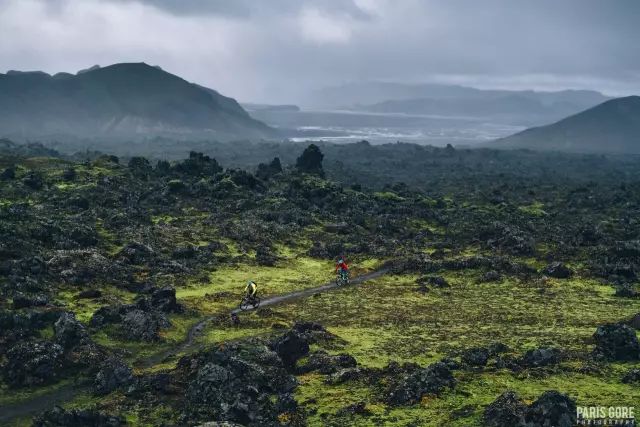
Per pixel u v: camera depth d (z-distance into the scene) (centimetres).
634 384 4406
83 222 11744
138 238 10969
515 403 3741
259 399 4278
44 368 4997
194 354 4997
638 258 10931
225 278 9444
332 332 6406
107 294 7588
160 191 16350
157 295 7112
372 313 7500
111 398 4588
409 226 15662
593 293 8894
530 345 5669
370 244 12888
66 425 4069
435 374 4456
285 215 14988
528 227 15475
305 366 5047
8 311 5859
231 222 13550
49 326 5775
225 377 4384
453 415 3906
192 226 13150
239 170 18600
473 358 5100
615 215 19262
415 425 3822
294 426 3938
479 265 10638
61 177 16338
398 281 9975
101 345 5653
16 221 9806
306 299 8362
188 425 4047
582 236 13100
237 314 7244
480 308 7869
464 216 17275
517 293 8938
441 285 9462
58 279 7775
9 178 15725
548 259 11288
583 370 4722
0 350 5231
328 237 13700
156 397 4497
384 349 5691
